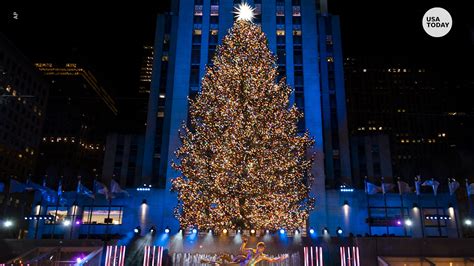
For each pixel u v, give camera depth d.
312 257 31.16
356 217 52.75
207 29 63.69
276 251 31.84
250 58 40.16
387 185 47.16
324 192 53.66
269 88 38.97
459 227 50.75
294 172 39.12
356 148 76.19
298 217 38.81
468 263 30.48
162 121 65.19
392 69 153.62
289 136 39.72
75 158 149.62
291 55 62.38
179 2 72.19
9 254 31.19
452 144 142.50
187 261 32.22
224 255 22.81
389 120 146.50
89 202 52.50
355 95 148.75
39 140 129.25
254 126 36.12
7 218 56.62
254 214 34.81
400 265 30.45
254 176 34.72
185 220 39.34
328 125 64.56
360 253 31.06
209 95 39.56
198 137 40.88
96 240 31.80
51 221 51.69
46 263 28.75
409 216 52.09
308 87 60.34
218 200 35.91
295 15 65.38
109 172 69.62
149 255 31.48
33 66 125.31
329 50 70.12
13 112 113.88
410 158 141.75
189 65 60.78
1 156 107.19
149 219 52.22
